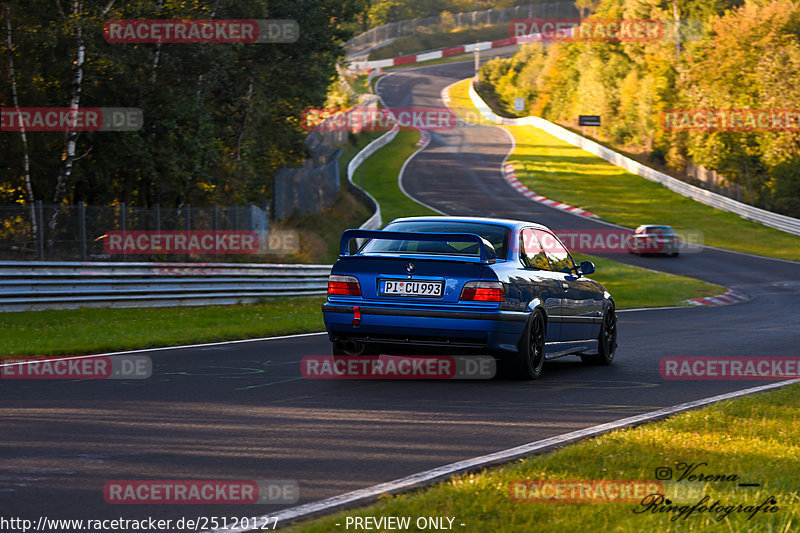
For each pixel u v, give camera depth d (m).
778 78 147.25
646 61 199.25
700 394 20.80
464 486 11.29
